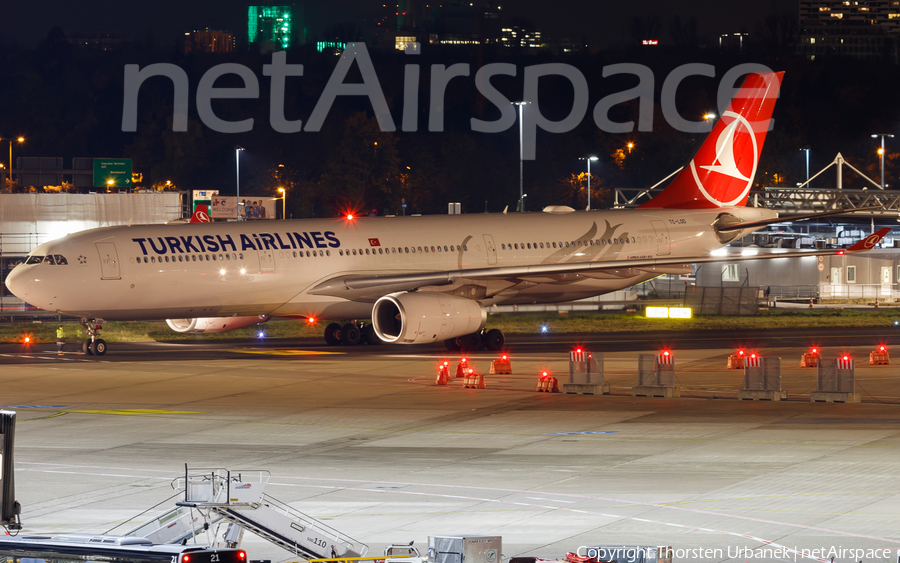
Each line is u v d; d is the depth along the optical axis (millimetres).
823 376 47656
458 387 53062
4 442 18094
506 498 28234
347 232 70500
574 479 30656
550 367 61750
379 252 70625
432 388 52656
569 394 50594
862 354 68000
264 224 69000
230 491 19078
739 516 25578
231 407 46719
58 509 27625
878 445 35281
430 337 64812
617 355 68062
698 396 49750
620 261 68438
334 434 39781
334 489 29703
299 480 31062
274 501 27922
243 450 36531
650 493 28500
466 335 69688
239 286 65875
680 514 25953
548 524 25203
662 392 49562
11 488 18203
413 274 68188
